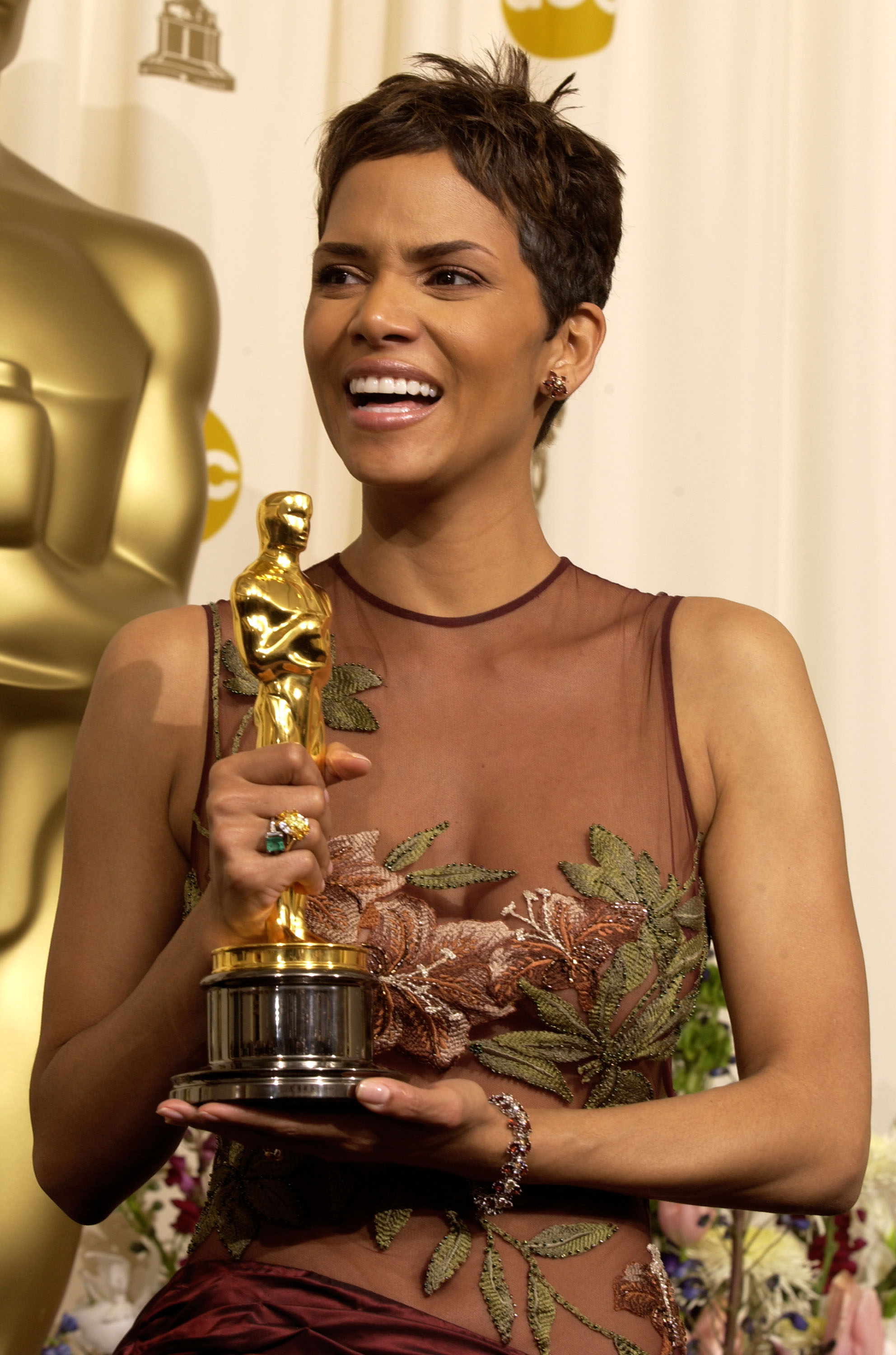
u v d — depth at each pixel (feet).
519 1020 14.70
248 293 31.96
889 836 32.27
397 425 15.03
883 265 34.01
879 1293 22.45
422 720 15.55
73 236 28.45
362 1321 13.39
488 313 15.12
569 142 15.84
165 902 15.64
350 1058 12.53
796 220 34.32
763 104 33.60
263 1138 12.67
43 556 25.67
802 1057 14.48
